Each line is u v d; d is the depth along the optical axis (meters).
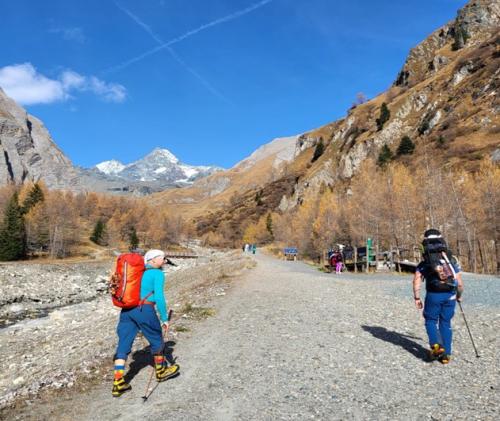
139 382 6.12
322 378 6.02
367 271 29.75
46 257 92.69
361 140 138.88
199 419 4.71
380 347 7.62
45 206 104.94
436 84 134.75
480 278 20.91
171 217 184.00
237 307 12.69
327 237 67.00
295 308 12.24
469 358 6.77
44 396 5.64
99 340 10.59
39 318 22.69
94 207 170.75
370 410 4.82
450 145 94.81
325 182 141.50
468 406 4.82
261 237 154.50
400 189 53.22
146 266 6.19
